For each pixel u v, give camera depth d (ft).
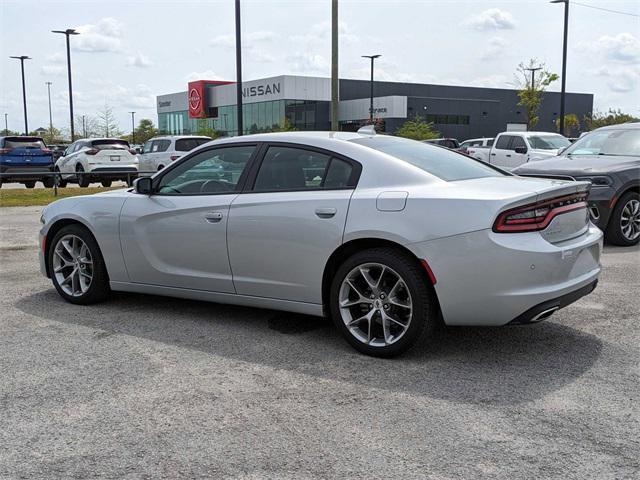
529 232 13.23
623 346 15.03
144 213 17.66
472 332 16.19
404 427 10.89
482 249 13.02
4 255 28.43
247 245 15.90
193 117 222.89
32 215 44.21
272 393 12.43
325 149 15.52
